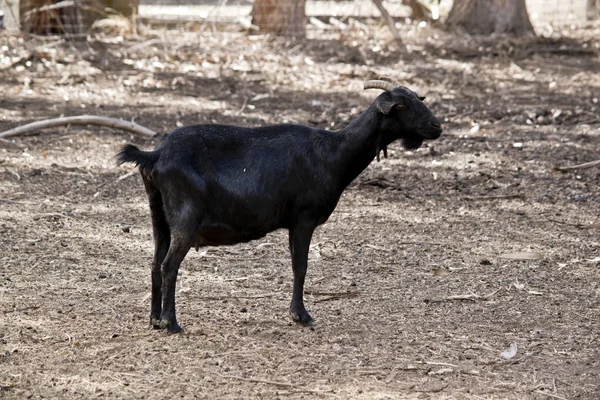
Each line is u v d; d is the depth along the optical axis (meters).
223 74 23.03
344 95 21.41
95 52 24.44
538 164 15.93
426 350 8.36
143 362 7.93
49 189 13.99
